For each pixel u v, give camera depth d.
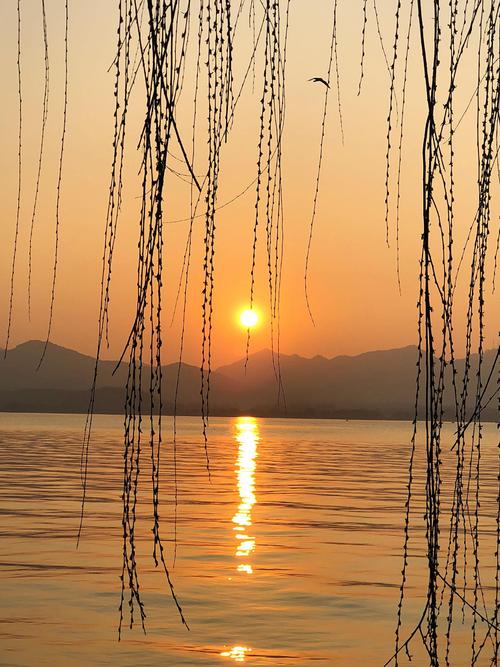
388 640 9.54
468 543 16.33
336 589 12.34
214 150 2.35
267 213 2.42
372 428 162.38
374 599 11.69
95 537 17.22
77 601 11.30
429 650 2.01
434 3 2.14
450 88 2.21
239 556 15.15
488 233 2.28
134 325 2.14
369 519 21.16
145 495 26.88
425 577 13.27
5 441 69.50
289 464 45.91
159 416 2.15
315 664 8.55
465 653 8.77
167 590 12.10
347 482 33.72
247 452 59.25
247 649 9.14
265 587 12.45
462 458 2.22
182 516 21.31
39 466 40.41
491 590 11.28
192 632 9.82
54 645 9.18
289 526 19.64
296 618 10.58
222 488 30.06
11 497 26.03
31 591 11.91
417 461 48.59
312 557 15.16
